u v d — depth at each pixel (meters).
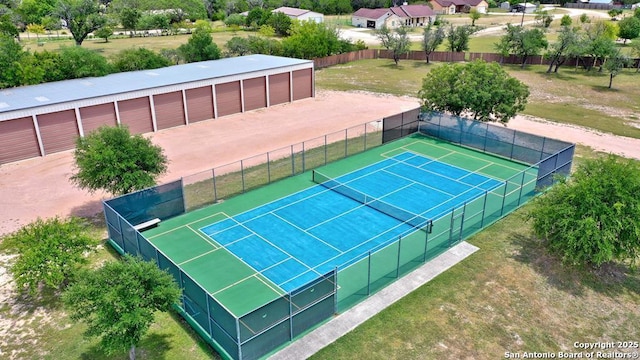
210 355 17.55
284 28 102.12
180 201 27.33
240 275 22.00
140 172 26.00
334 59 73.75
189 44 64.75
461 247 24.39
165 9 127.12
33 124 35.84
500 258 23.42
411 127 39.72
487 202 26.77
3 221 27.42
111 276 15.93
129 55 56.59
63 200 29.95
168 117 43.38
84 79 45.09
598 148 37.69
